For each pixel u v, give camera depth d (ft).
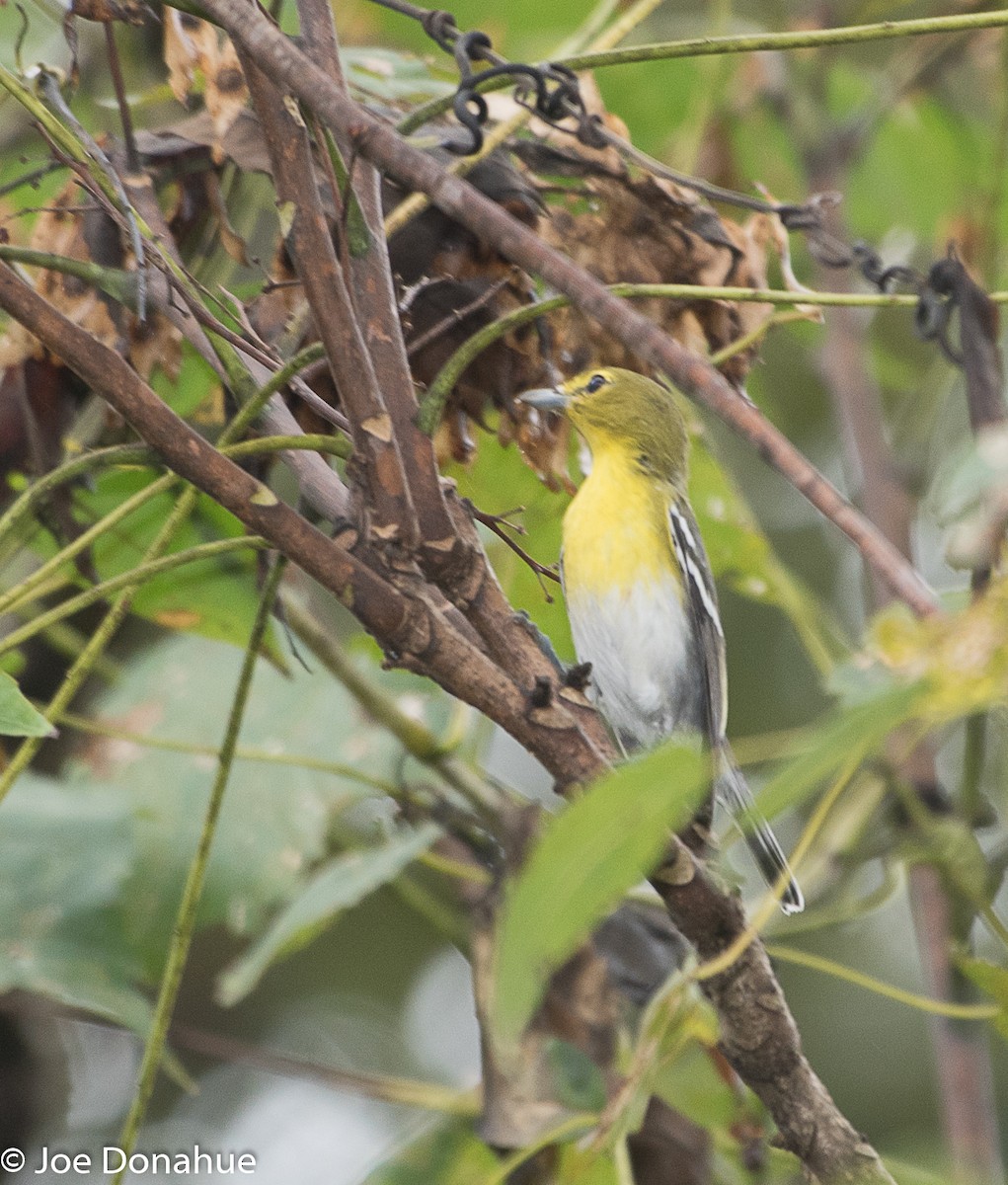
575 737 16.33
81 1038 45.75
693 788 9.50
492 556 29.71
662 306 23.35
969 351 20.18
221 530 28.86
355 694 27.99
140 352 22.88
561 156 23.09
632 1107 21.81
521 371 22.74
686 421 33.04
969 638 8.80
